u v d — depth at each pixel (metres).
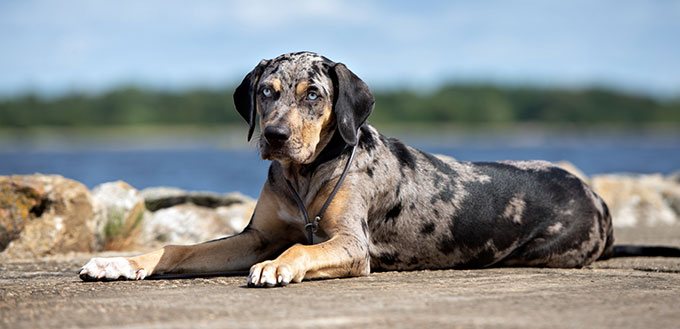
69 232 8.85
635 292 5.20
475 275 6.47
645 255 8.32
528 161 7.96
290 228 6.84
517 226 7.32
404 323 4.03
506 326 3.96
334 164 6.56
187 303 4.67
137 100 129.75
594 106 144.38
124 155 71.75
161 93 131.50
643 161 50.06
